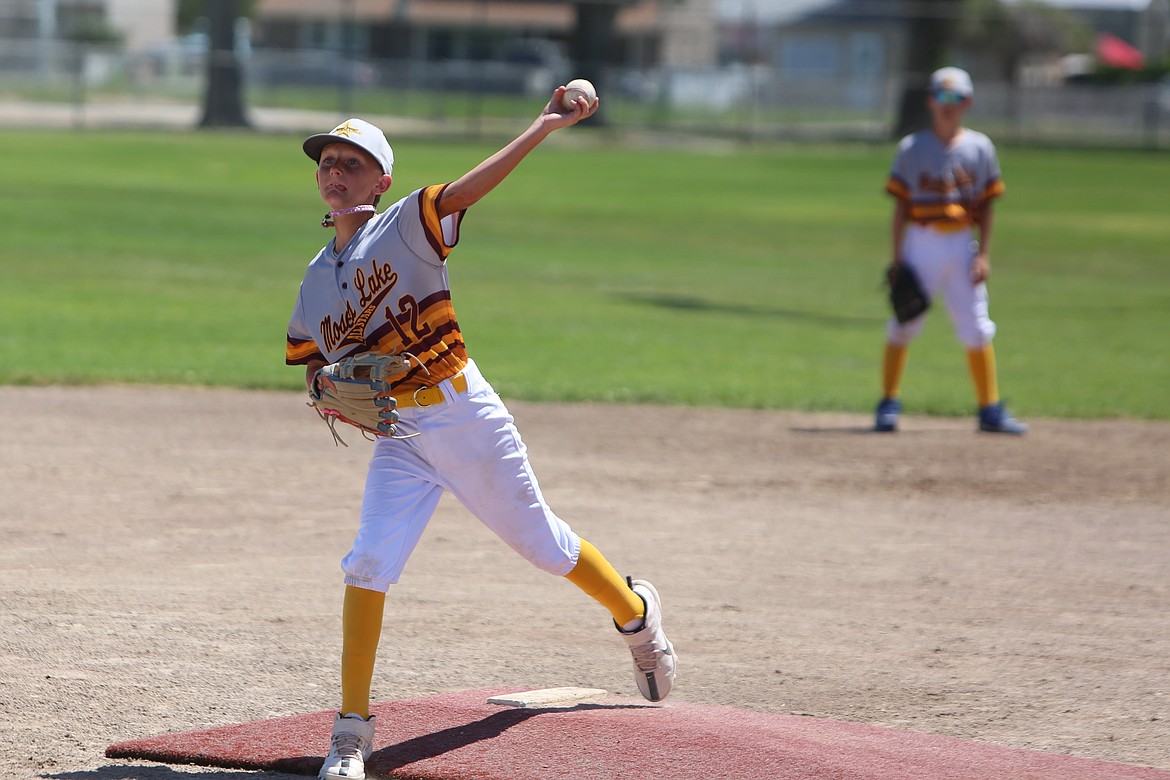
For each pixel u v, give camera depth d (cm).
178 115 17800
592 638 2036
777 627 2100
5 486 2836
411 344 1486
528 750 1530
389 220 1482
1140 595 2314
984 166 3644
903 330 3697
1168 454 3488
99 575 2253
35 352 4316
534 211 9750
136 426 3469
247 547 2462
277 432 3469
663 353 4788
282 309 5403
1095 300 6600
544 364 4469
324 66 18975
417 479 1530
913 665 1933
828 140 18388
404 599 2197
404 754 1521
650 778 1450
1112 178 13738
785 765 1491
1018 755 1553
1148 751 1619
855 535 2683
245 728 1611
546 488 2980
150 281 5975
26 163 11106
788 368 4647
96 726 1633
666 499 2925
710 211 10150
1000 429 3719
